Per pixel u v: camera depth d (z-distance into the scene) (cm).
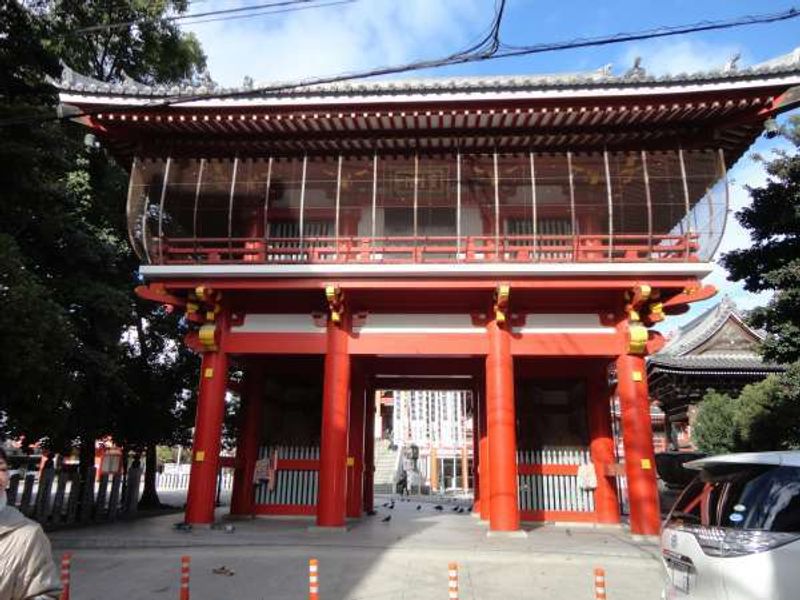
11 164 1709
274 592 1173
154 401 2853
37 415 1747
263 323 1931
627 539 1708
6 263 1486
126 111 1730
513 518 1720
